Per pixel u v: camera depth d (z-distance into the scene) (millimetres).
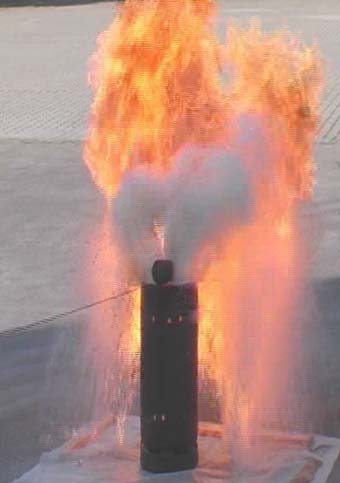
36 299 12117
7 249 14195
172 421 7547
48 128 22766
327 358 9906
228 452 7941
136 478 7605
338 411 8836
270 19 39500
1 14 45688
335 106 23062
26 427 8758
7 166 19219
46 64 31953
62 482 7695
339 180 17078
